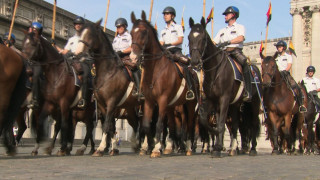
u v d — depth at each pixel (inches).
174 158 416.5
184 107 530.6
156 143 436.8
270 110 566.3
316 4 1923.0
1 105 364.5
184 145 565.3
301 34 1985.7
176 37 495.5
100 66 455.2
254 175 248.2
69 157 424.2
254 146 516.7
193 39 414.0
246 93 475.8
